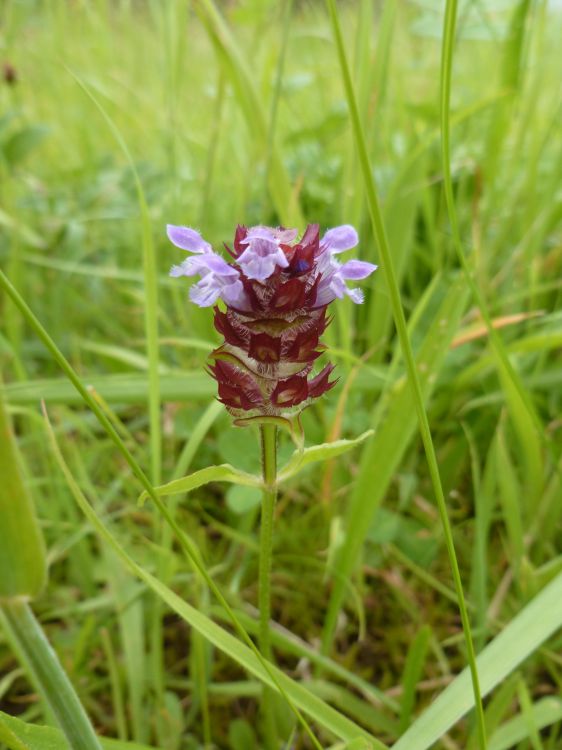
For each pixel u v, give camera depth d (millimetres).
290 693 97
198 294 90
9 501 70
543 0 186
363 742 89
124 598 143
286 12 159
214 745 141
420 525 163
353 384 164
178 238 92
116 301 239
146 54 315
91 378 154
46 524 155
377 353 183
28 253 242
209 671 141
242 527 157
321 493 168
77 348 197
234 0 222
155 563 150
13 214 219
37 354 212
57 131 300
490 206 207
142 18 361
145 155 295
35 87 332
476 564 145
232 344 93
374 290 182
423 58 302
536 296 197
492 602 148
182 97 288
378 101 163
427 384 137
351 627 161
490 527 169
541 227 189
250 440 154
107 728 140
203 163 246
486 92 235
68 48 305
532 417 136
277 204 165
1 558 72
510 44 182
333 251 94
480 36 200
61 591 156
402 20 312
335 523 147
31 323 75
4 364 202
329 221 225
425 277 208
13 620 75
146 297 127
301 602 162
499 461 141
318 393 98
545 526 151
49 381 152
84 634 131
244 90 169
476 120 248
